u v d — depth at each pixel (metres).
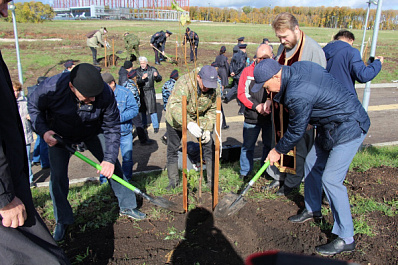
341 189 3.21
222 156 5.93
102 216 3.96
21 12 43.44
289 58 4.05
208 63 17.11
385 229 3.59
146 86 8.15
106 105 3.24
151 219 3.92
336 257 3.20
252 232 3.61
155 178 5.47
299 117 3.03
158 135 8.47
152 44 16.33
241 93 4.62
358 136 3.15
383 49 26.27
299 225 3.73
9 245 2.05
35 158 6.62
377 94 13.22
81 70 2.80
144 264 3.16
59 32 28.97
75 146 3.51
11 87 2.20
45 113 3.33
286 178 4.39
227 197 3.82
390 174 4.90
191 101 4.00
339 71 3.99
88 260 3.23
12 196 1.93
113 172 3.49
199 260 3.21
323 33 40.41
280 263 0.89
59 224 3.55
